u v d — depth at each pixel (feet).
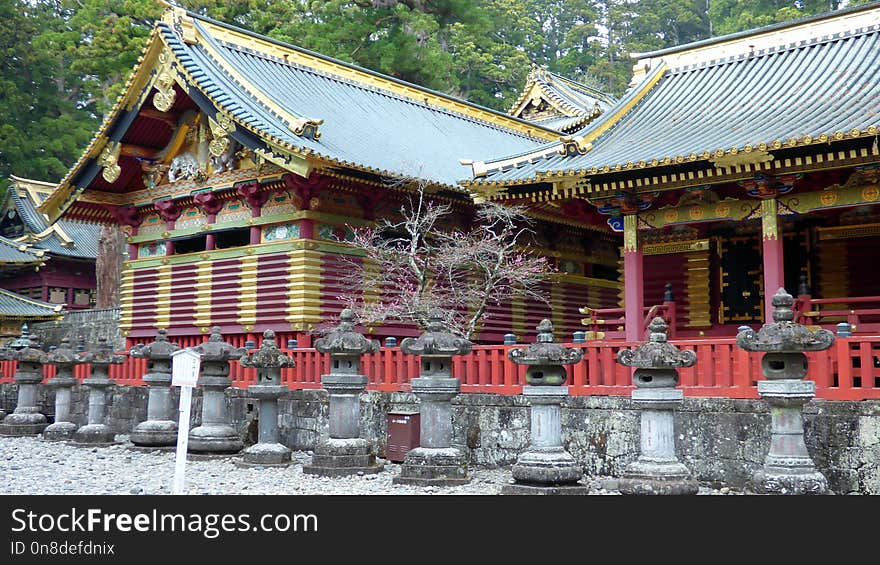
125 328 104.47
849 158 62.28
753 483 45.27
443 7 188.24
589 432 56.34
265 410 66.95
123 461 69.92
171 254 101.76
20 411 93.40
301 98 99.04
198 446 69.56
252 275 90.99
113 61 159.74
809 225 85.46
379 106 111.14
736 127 73.15
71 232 194.70
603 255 119.55
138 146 100.53
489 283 86.94
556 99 159.33
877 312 68.03
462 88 234.38
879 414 45.47
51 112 226.58
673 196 73.77
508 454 60.13
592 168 69.67
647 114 86.12
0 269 188.44
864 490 45.55
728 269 89.71
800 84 80.59
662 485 44.83
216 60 93.66
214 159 94.38
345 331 61.16
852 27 86.58
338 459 59.57
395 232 96.89
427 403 55.88
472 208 98.94
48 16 229.25
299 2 185.26
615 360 56.54
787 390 43.09
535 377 50.55
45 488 55.83
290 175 84.94
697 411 51.90
